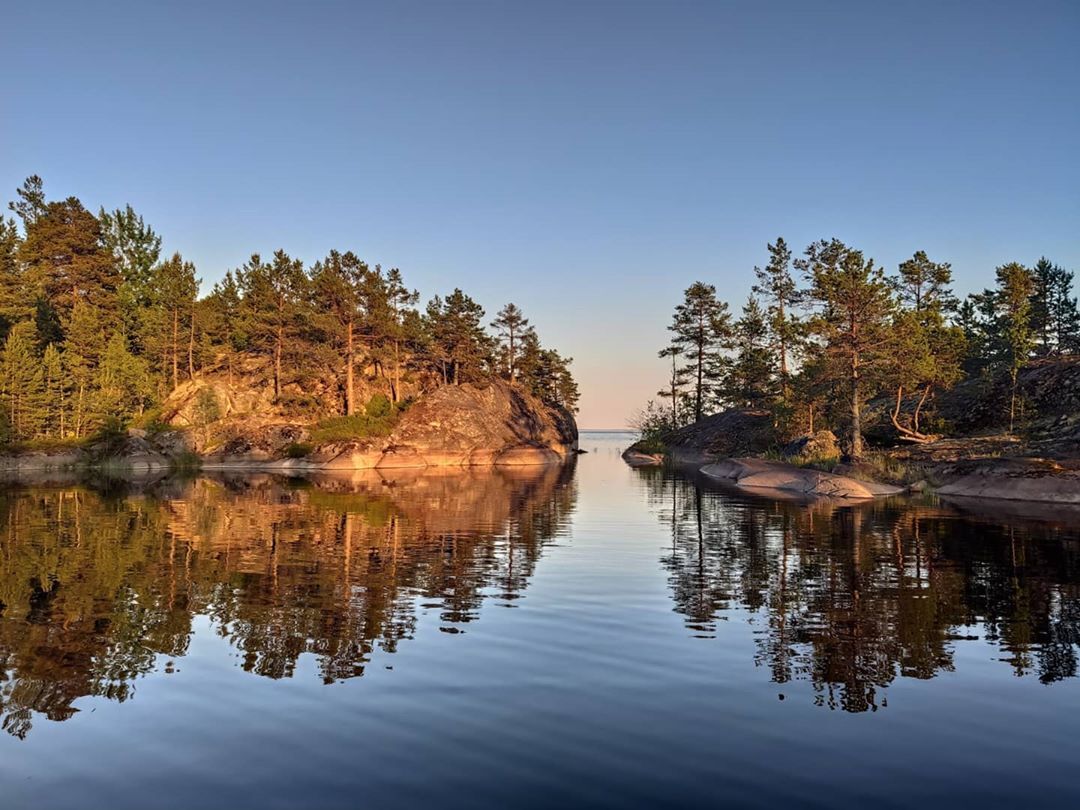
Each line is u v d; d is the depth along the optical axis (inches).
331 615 408.8
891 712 260.8
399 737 237.6
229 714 259.3
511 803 192.4
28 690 285.7
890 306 1551.4
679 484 1563.7
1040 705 267.9
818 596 455.2
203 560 596.4
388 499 1200.2
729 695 278.4
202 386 2605.8
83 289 2719.0
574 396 4212.6
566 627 381.4
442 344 3078.2
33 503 1110.4
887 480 1354.6
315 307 2682.1
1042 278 2827.3
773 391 2439.7
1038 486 1119.0
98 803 194.5
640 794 197.9
